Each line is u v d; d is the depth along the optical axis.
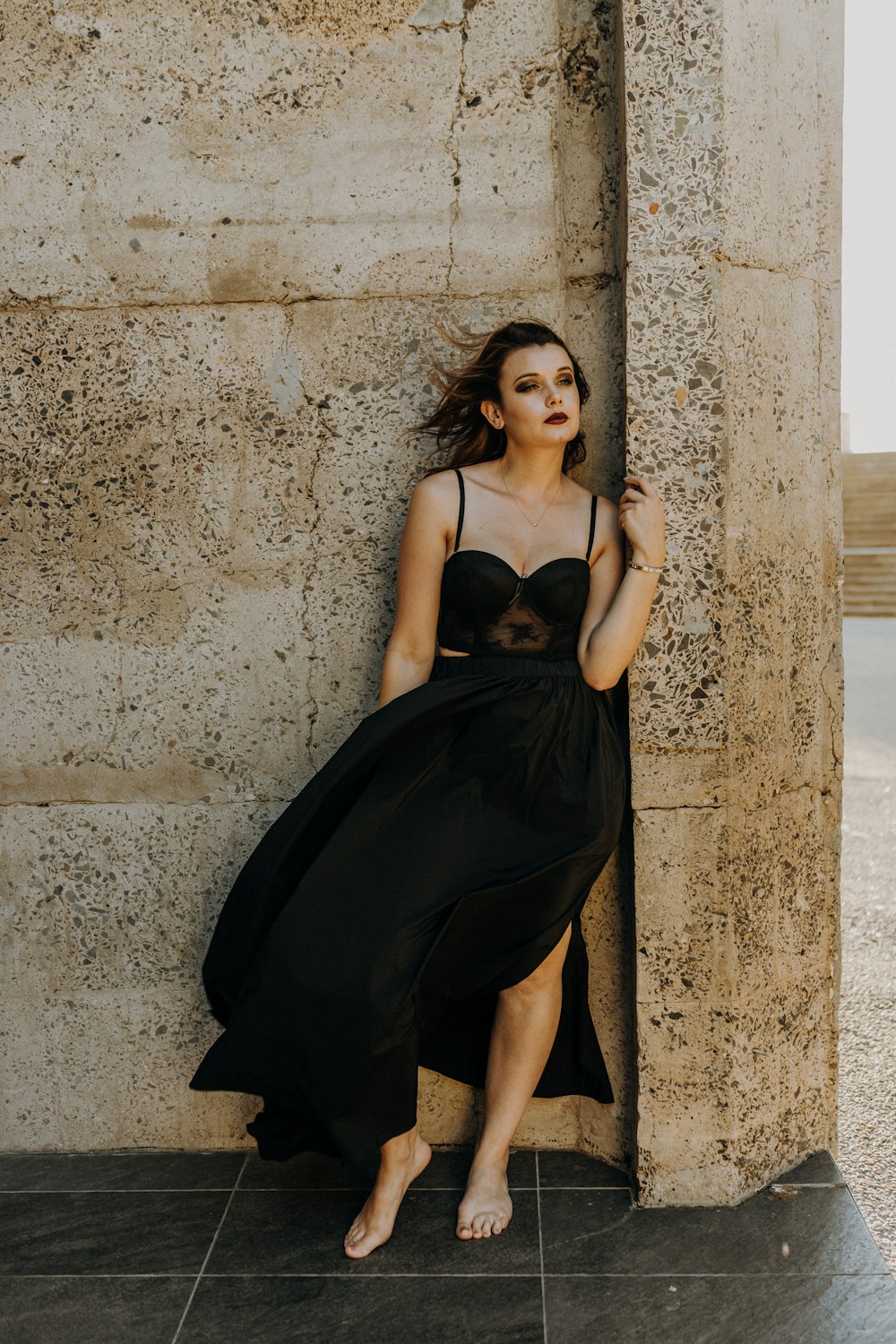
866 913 4.21
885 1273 2.15
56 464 2.52
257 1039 2.09
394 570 2.50
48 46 2.42
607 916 2.50
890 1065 3.10
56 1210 2.41
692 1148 2.39
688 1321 2.03
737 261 2.23
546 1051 2.39
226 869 2.59
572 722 2.21
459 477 2.26
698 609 2.26
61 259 2.46
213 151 2.42
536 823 2.19
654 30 2.14
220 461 2.50
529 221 2.39
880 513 15.77
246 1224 2.35
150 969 2.62
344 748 2.17
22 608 2.55
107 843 2.60
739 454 2.27
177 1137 2.66
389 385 2.46
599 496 2.41
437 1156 2.60
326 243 2.43
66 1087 2.65
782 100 2.35
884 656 10.37
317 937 2.07
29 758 2.58
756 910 2.41
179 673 2.55
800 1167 2.56
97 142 2.43
